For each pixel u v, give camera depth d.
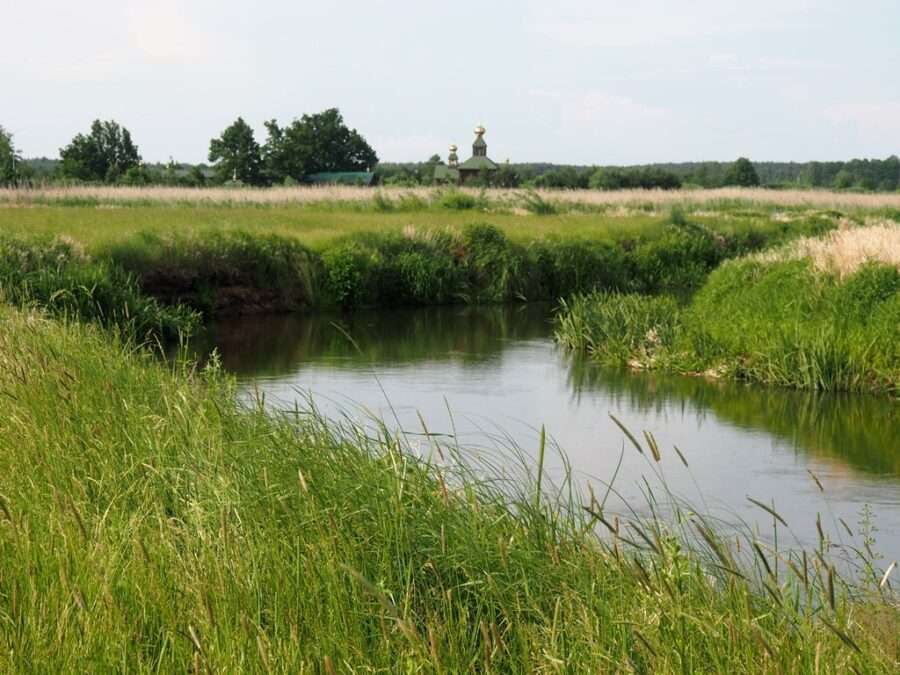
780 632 4.52
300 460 6.28
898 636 5.08
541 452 6.15
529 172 122.25
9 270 19.81
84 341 11.25
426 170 127.00
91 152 108.38
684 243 37.69
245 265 27.08
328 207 46.94
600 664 4.28
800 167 174.25
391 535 5.45
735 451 12.62
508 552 5.35
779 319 18.62
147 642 4.45
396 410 14.70
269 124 113.19
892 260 18.92
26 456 6.52
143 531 5.47
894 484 11.13
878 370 16.33
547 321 26.92
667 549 5.16
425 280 30.19
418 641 4.18
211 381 9.51
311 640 4.51
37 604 4.57
